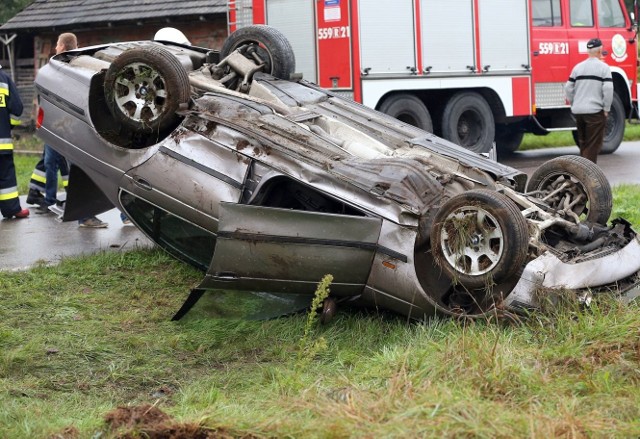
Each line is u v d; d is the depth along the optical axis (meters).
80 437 3.93
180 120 6.52
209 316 6.00
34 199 10.20
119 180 6.66
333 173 5.72
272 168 5.91
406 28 12.91
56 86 7.09
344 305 5.89
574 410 3.99
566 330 5.07
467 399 3.98
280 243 5.52
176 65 6.36
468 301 5.55
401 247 5.46
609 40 15.72
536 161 14.97
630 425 3.84
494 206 5.19
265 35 7.48
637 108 16.12
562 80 15.22
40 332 5.75
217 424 3.87
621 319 5.09
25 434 3.99
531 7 14.59
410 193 5.54
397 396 4.05
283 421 3.81
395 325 5.74
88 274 7.09
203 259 6.80
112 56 7.26
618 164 14.10
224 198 6.04
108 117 6.90
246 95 6.86
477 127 14.08
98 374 5.14
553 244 6.01
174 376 5.16
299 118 6.61
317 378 4.81
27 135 22.33
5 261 7.68
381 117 7.06
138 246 8.00
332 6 12.51
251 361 5.40
